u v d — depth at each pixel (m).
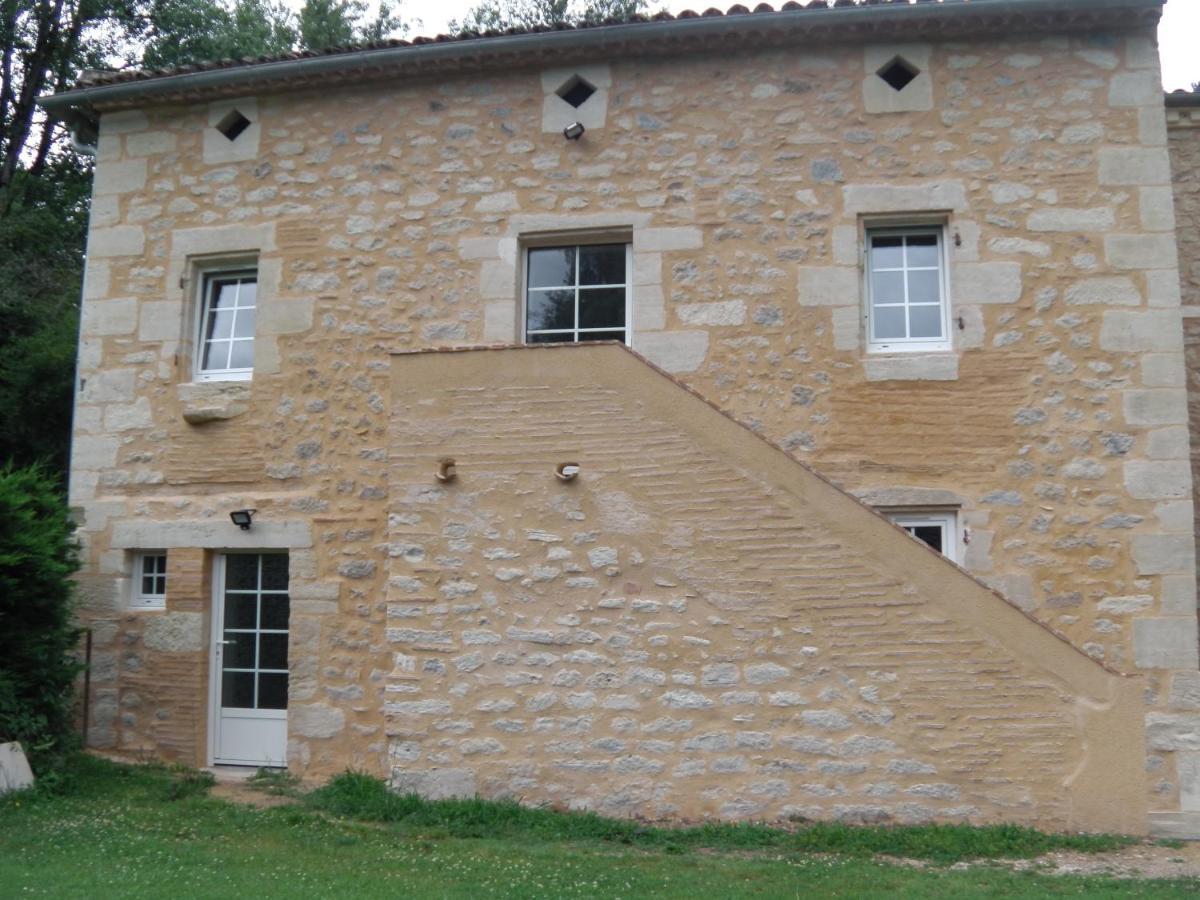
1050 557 6.72
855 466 6.98
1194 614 6.54
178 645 7.65
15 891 4.48
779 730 5.86
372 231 7.80
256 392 7.79
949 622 5.79
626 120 7.57
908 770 5.75
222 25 19.48
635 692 6.02
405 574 6.33
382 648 7.33
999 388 6.93
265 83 7.94
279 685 7.65
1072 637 6.63
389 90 7.91
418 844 5.50
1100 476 6.76
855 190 7.25
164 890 4.54
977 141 7.19
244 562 7.84
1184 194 8.23
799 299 7.20
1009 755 5.70
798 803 5.81
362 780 6.60
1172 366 6.79
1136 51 7.12
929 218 7.24
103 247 8.23
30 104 16.84
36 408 12.77
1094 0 6.94
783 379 7.14
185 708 7.59
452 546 6.30
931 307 7.30
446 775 6.18
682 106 7.52
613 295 7.64
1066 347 6.91
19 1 16.20
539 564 6.20
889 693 5.79
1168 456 6.71
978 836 5.52
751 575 5.97
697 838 5.61
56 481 7.75
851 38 7.31
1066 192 7.05
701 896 4.55
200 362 8.16
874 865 5.15
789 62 7.44
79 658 7.76
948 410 6.96
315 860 5.16
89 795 6.51
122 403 8.02
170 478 7.86
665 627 6.02
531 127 7.68
